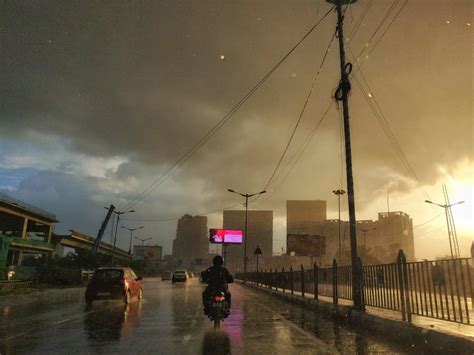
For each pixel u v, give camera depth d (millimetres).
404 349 8656
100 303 19859
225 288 11672
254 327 11883
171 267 179875
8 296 20750
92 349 8469
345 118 15719
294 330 11320
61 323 12453
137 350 8391
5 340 9500
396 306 11227
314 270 20297
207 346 8859
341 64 16188
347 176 15234
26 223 75000
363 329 11586
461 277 8672
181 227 190500
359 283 13797
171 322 12758
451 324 9414
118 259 105562
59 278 37719
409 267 10398
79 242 94812
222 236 88562
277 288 32094
